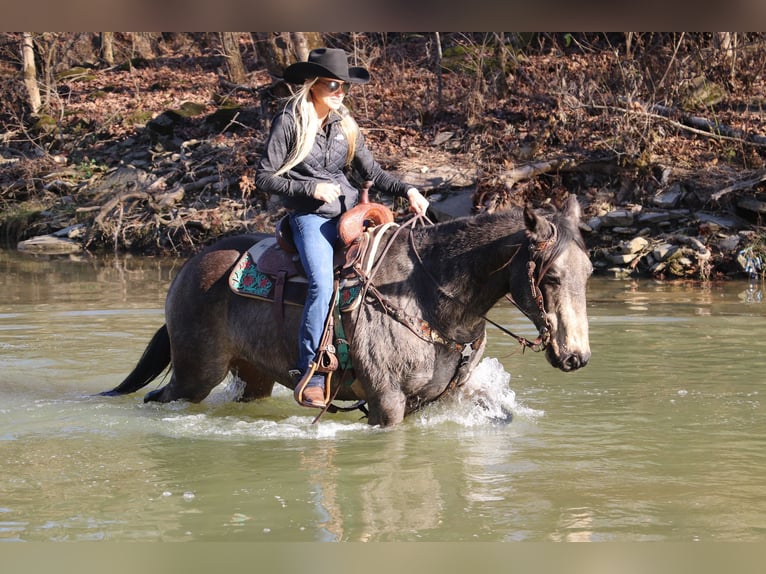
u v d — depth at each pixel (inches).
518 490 284.5
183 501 276.4
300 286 345.7
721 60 1024.2
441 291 330.0
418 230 344.5
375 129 1056.2
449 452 323.9
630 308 629.9
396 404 337.7
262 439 342.6
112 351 509.7
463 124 1040.8
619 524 256.5
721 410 379.9
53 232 1100.5
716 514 264.1
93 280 802.8
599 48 1114.7
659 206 856.3
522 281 315.9
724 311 614.5
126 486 290.4
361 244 341.4
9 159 1278.3
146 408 391.2
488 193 871.7
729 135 924.0
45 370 464.8
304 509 268.8
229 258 370.0
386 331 331.3
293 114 340.2
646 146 897.5
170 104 1325.0
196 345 373.1
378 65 1231.5
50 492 285.3
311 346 331.3
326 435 346.3
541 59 1132.5
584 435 345.7
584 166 908.0
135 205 1077.1
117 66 1551.4
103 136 1275.8
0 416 376.8
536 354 494.0
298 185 332.5
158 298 696.4
